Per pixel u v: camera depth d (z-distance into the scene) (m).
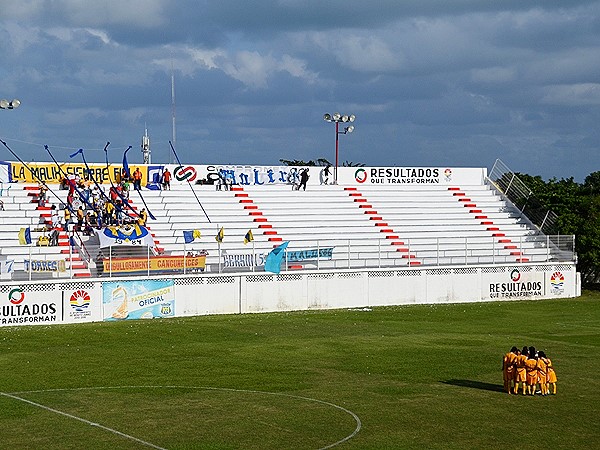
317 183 92.44
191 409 37.31
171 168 86.06
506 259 81.88
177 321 65.38
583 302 79.31
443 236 87.00
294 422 35.12
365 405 38.06
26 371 45.66
